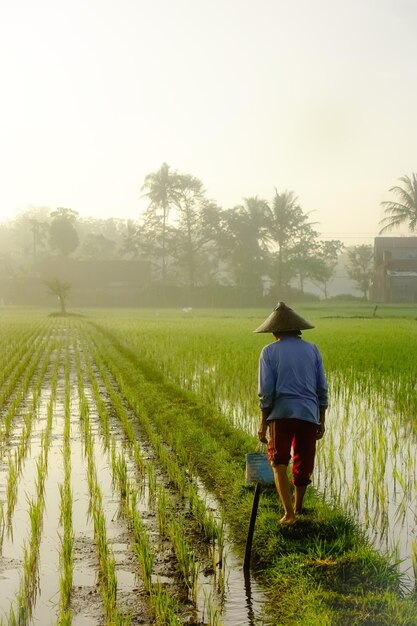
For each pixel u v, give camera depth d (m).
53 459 8.32
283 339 5.98
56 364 18.34
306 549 5.29
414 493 6.93
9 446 9.06
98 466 7.98
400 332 27.41
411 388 12.74
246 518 6.01
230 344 21.48
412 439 9.38
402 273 77.38
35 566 5.11
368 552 5.08
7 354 21.06
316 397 5.93
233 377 14.54
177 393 12.91
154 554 5.33
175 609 4.38
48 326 38.69
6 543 5.59
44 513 6.31
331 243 95.06
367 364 15.97
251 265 89.12
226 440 9.00
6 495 6.85
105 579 4.88
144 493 6.90
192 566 4.77
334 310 60.94
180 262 92.38
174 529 5.54
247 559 5.02
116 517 6.20
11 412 11.13
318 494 6.70
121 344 24.19
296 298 84.88
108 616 4.29
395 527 5.98
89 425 10.24
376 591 4.60
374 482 7.25
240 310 70.69
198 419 10.48
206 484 7.20
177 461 8.09
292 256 87.75
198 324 36.78
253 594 4.65
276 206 85.62
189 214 91.25
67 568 4.72
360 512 6.34
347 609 4.34
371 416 10.91
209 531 5.67
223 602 4.53
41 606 4.49
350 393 12.12
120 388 14.06
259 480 5.14
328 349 19.38
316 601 4.42
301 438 5.86
